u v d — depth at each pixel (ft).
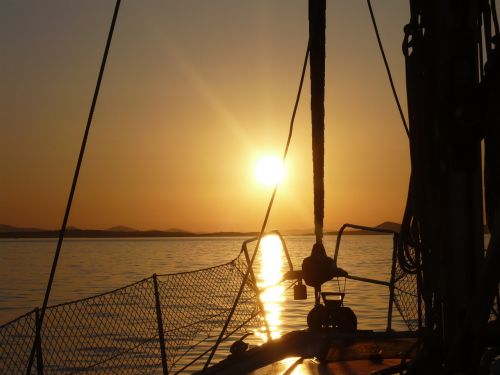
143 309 82.07
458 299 13.71
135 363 48.03
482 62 15.17
